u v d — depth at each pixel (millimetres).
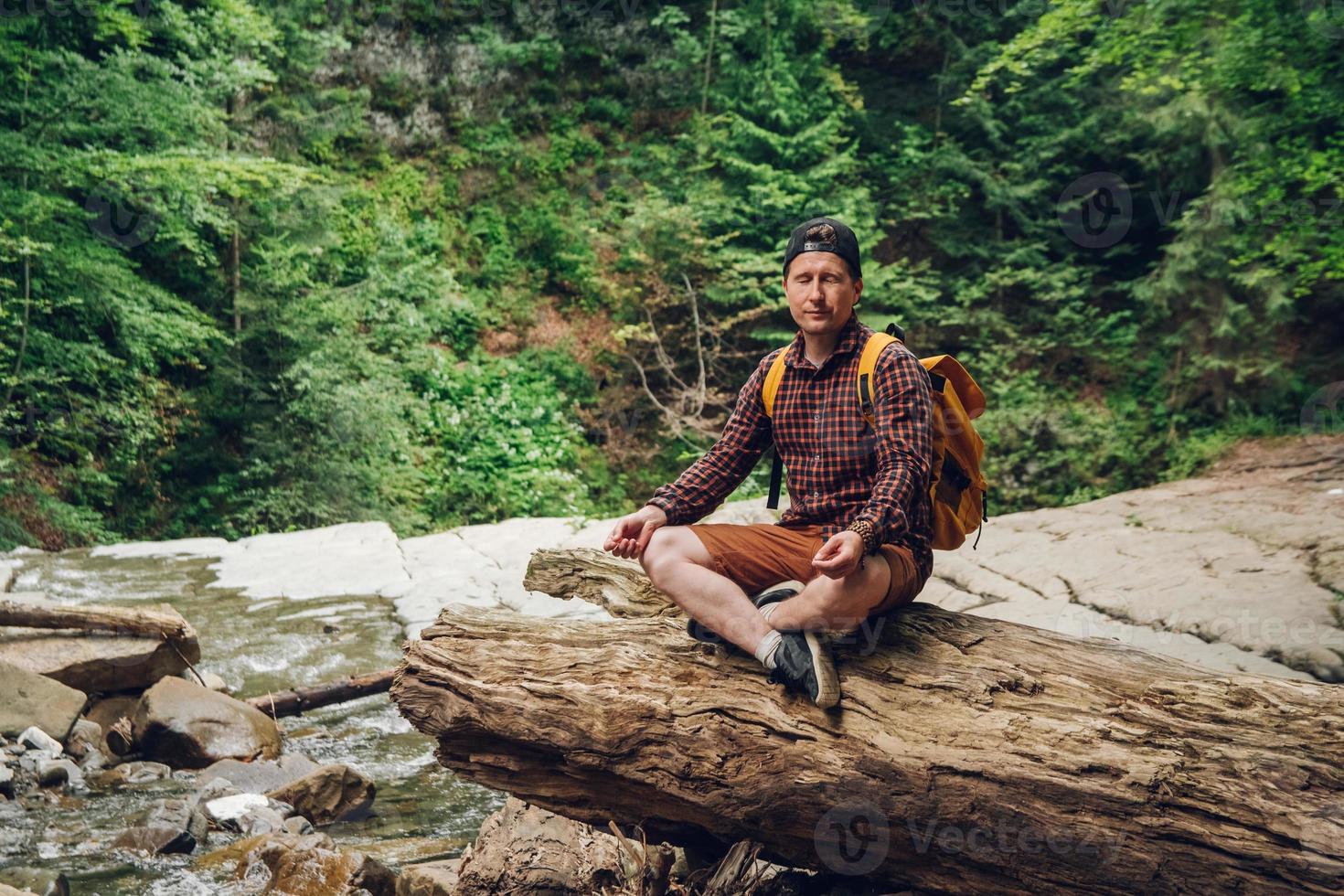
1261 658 5656
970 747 2846
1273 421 14016
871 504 2803
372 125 16422
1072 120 16359
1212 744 2736
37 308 12102
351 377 13523
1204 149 14719
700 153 15875
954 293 16234
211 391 13383
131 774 5020
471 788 5031
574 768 3182
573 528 10852
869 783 2883
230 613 8125
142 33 12602
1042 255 16609
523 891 3320
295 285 13695
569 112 17438
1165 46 11617
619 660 3232
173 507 12812
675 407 15141
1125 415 14914
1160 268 15125
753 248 15555
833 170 15125
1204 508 9523
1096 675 2996
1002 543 8773
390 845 4320
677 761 3033
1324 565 7297
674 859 3436
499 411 14453
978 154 16734
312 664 6934
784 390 3107
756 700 3047
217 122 13180
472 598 8430
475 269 16188
